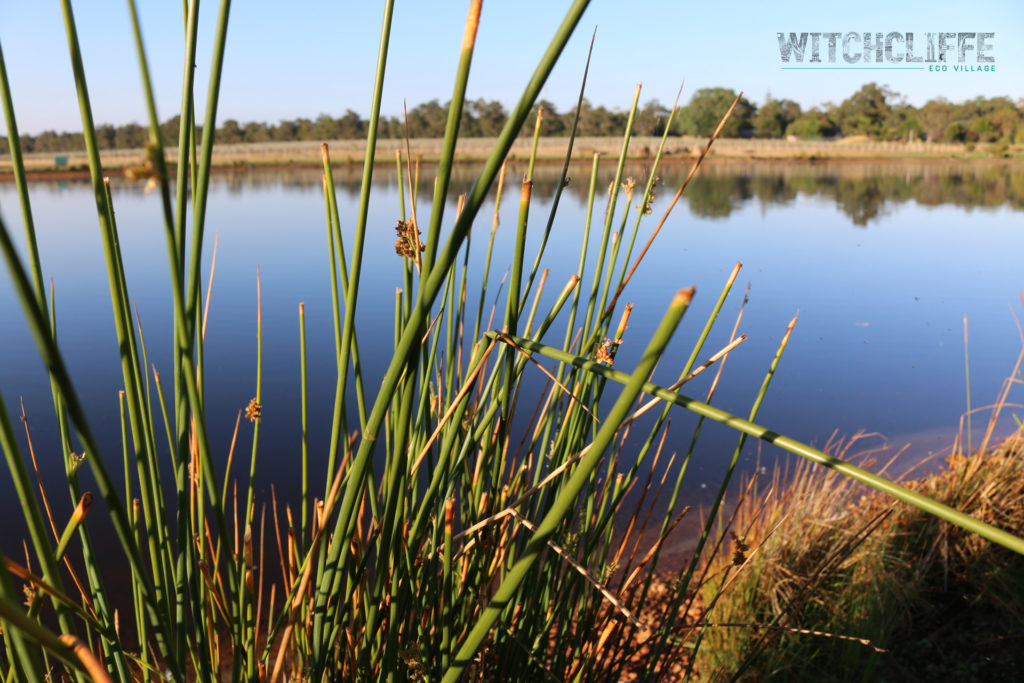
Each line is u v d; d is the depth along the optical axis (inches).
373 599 36.4
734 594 91.0
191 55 25.0
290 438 162.9
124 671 36.6
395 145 1560.0
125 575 108.3
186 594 37.4
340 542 32.5
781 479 146.0
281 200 784.9
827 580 93.4
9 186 1063.0
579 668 51.3
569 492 22.5
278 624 42.3
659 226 44.0
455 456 42.3
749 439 170.9
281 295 314.7
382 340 240.8
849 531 100.7
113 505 23.2
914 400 203.2
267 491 138.1
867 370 227.5
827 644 89.0
